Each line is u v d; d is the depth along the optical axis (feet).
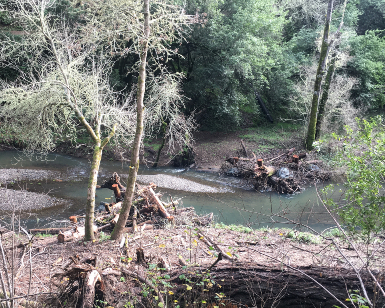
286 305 15.94
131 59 70.79
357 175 16.34
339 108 65.10
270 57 71.10
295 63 78.28
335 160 17.98
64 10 44.96
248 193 47.78
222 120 77.41
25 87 28.25
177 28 24.39
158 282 16.34
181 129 57.57
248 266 17.34
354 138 17.47
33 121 27.84
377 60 80.69
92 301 14.51
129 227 28.27
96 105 26.86
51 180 50.88
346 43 74.79
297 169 52.80
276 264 18.43
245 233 28.04
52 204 40.70
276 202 43.42
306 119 67.21
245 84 73.15
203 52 68.54
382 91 78.64
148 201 31.12
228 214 38.34
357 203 16.55
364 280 14.97
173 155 65.46
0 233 10.93
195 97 74.43
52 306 14.92
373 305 10.06
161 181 52.08
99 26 24.56
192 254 21.68
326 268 16.39
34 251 22.40
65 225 31.48
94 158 24.23
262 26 68.69
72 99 25.13
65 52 28.07
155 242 24.26
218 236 26.58
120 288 16.24
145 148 67.36
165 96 39.32
